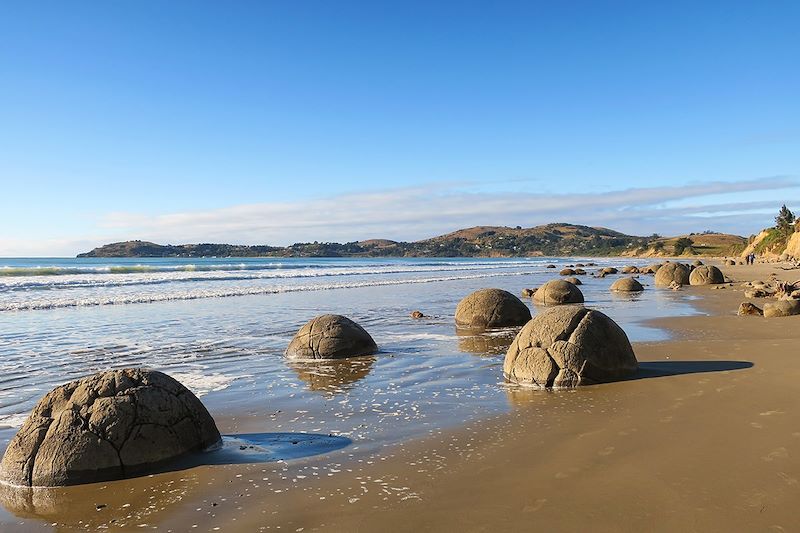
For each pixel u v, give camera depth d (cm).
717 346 1255
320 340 1293
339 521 499
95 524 514
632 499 519
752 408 778
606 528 468
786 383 901
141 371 680
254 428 784
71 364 1247
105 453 609
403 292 3206
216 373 1152
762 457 603
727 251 13138
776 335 1388
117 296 2808
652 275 5016
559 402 866
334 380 1080
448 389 986
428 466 625
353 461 645
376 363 1234
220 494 563
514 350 1038
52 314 2142
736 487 534
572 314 1022
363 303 2564
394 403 903
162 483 593
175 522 511
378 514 510
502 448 674
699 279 3412
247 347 1454
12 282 3509
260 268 6462
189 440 666
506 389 970
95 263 9788
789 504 496
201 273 4969
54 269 4678
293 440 725
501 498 534
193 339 1577
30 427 631
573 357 968
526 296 2894
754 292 2489
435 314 2133
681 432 696
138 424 633
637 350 1251
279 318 2030
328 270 6044
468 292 3189
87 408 633
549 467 608
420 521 494
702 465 589
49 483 594
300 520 504
